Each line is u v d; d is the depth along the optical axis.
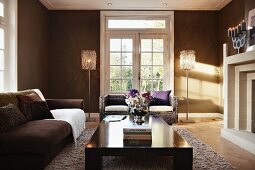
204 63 6.45
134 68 6.44
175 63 6.43
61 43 6.44
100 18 6.40
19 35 4.55
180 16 6.43
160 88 6.46
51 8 6.35
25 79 4.82
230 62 4.17
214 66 6.46
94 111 6.45
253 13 4.44
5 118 2.70
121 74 6.45
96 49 6.43
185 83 6.43
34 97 3.76
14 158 2.44
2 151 2.40
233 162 2.90
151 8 6.33
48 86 6.34
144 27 6.45
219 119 6.09
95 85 6.45
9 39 4.32
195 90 6.46
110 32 6.44
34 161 2.44
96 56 6.38
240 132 3.99
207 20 6.44
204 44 6.45
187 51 5.97
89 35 6.43
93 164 2.22
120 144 2.32
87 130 4.69
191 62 5.81
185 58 5.81
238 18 5.28
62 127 3.10
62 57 6.44
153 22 6.46
